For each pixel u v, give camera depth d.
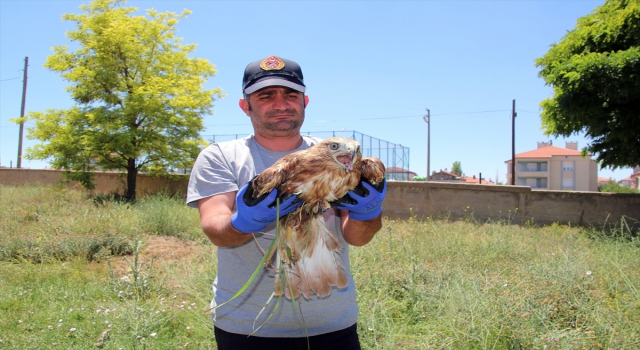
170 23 19.89
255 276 2.45
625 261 7.00
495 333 4.39
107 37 17.94
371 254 7.11
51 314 5.27
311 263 2.43
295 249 2.41
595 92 13.02
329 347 2.60
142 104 17.97
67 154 18.00
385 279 5.98
